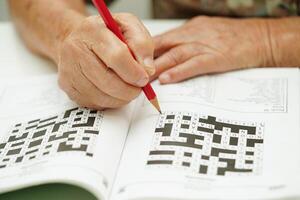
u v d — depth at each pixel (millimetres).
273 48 572
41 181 373
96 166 386
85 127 438
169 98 488
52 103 510
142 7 1020
